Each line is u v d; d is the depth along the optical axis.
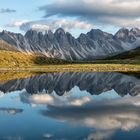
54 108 54.25
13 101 63.62
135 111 51.00
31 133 36.44
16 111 51.09
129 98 68.06
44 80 117.94
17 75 144.25
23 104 59.22
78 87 94.81
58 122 42.28
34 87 93.75
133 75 142.38
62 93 79.38
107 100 64.94
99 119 44.34
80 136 35.12
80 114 48.22
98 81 114.31
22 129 38.38
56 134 35.97
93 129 38.31
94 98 68.69
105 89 87.81
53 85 100.56
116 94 75.88
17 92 81.12
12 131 37.38
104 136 35.06
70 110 52.00
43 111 51.03
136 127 39.34
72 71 187.00
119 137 34.72
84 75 147.00
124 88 88.81
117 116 46.66
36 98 68.88
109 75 144.62
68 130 37.84
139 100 64.69
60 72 174.75
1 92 80.94
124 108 54.12
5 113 49.25
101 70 196.62
